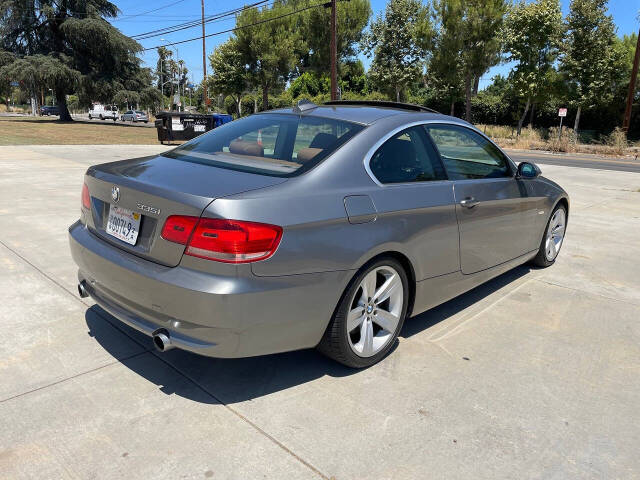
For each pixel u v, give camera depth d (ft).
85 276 9.71
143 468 6.83
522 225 13.79
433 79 113.29
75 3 142.92
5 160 38.63
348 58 137.18
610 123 110.83
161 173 8.78
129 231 8.50
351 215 8.53
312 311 8.23
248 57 122.62
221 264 7.34
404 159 10.12
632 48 109.91
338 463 7.07
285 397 8.59
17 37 143.84
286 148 9.75
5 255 15.20
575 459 7.39
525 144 90.48
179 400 8.39
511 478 6.95
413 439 7.64
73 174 32.37
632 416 8.50
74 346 9.99
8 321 10.91
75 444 7.24
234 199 7.47
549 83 98.63
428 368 9.78
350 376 9.36
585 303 13.56
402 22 110.32
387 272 9.60
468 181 11.46
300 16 127.85
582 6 93.76
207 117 70.33
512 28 100.48
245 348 7.82
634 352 10.83
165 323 7.89
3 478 6.53
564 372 9.86
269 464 6.99
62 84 136.77
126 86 150.51
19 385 8.60
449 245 10.75
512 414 8.41
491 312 12.73
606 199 30.94
